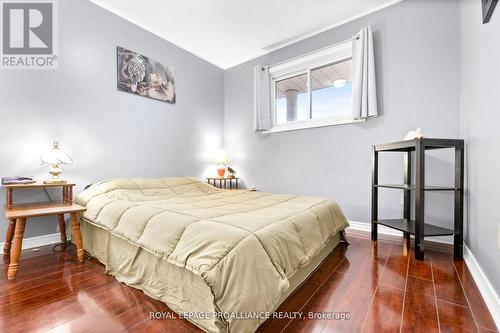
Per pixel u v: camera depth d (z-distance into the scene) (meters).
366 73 2.49
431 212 2.24
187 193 2.50
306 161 3.06
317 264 1.67
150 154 2.92
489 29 1.30
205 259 1.03
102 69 2.48
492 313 1.13
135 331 1.03
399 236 2.41
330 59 2.92
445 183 2.16
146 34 2.87
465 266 1.68
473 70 1.64
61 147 2.20
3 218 1.92
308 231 1.50
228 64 3.87
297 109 3.30
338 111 2.92
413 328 1.04
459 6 2.08
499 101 1.17
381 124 2.50
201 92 3.56
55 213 1.62
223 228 1.15
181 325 1.08
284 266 1.17
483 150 1.42
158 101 3.01
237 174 3.78
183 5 2.48
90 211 1.85
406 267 1.67
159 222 1.36
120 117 2.63
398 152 2.40
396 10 2.41
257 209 1.65
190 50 3.39
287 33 2.99
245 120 3.69
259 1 2.41
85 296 1.31
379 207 2.52
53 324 1.07
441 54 2.19
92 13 2.40
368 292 1.34
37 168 2.07
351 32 2.70
